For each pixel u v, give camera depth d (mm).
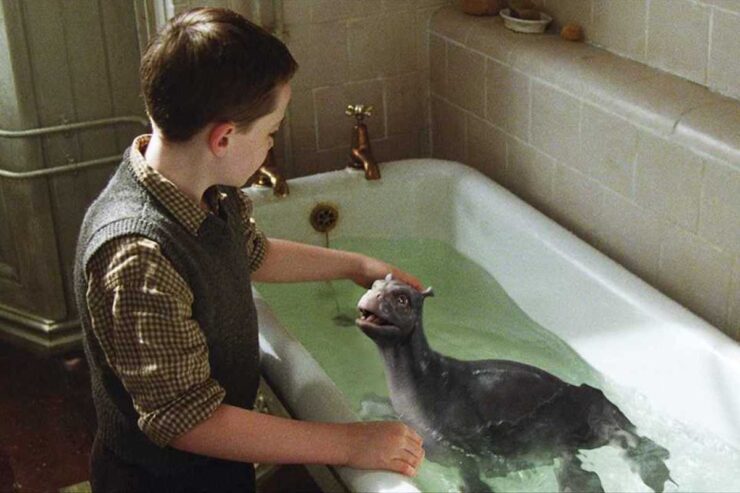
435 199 2191
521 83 2059
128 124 2316
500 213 2006
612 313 1714
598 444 1511
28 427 2188
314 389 1385
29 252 2373
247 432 1194
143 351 1126
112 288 1130
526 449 1488
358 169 2180
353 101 2357
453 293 2021
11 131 2230
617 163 1833
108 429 1292
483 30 2184
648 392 1638
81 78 2238
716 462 1469
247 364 1333
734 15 1654
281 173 2137
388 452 1229
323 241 2156
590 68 1901
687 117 1658
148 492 1308
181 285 1159
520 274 1967
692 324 1573
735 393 1472
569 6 2082
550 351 1804
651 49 1871
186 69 1115
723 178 1592
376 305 1474
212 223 1219
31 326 2447
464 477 1444
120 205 1176
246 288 1301
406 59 2371
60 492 1985
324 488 1491
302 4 2223
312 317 1923
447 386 1528
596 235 1950
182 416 1152
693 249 1700
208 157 1179
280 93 1179
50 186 2311
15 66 2170
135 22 2230
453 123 2354
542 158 2055
